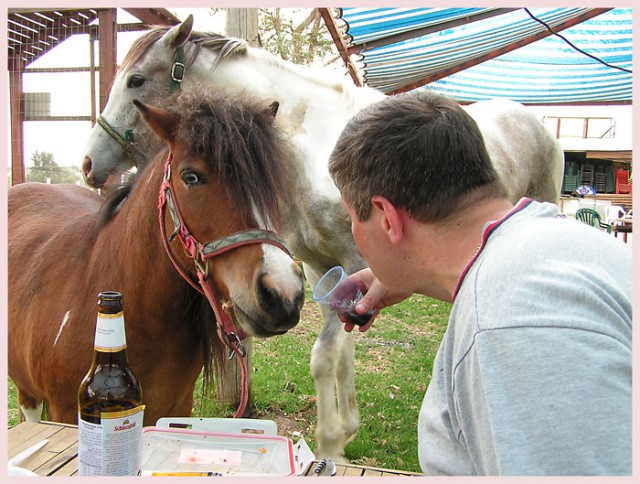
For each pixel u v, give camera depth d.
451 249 0.83
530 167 3.63
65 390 1.58
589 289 0.66
